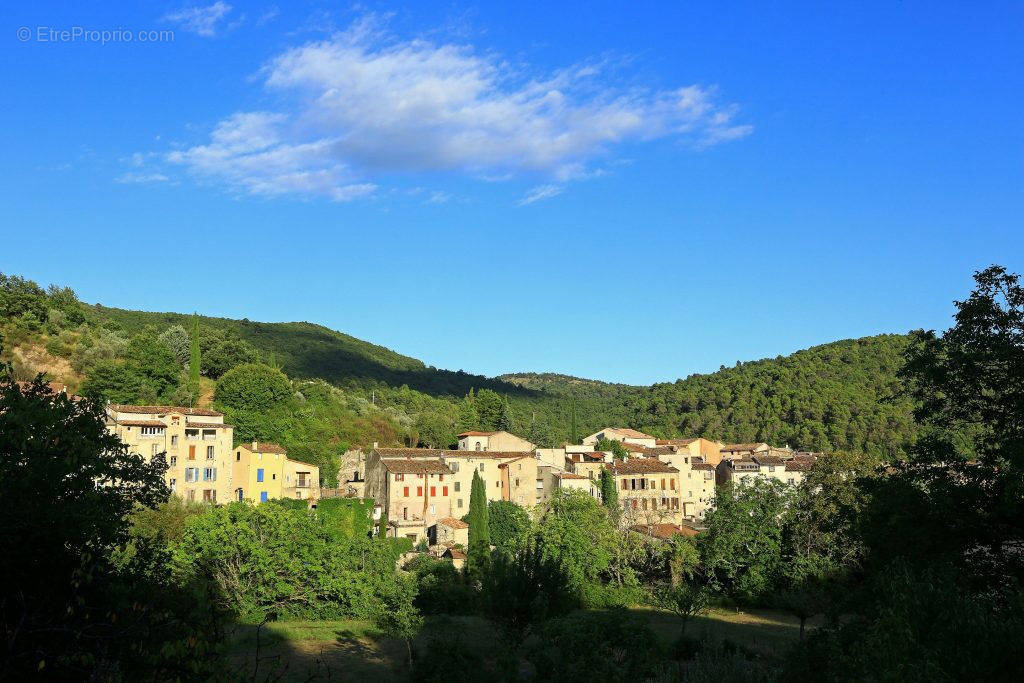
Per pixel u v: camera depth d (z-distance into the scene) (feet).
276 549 210.79
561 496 298.56
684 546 298.15
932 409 117.70
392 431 460.55
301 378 618.03
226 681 46.24
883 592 92.73
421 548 311.27
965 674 72.95
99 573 56.49
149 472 73.26
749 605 286.05
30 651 45.14
